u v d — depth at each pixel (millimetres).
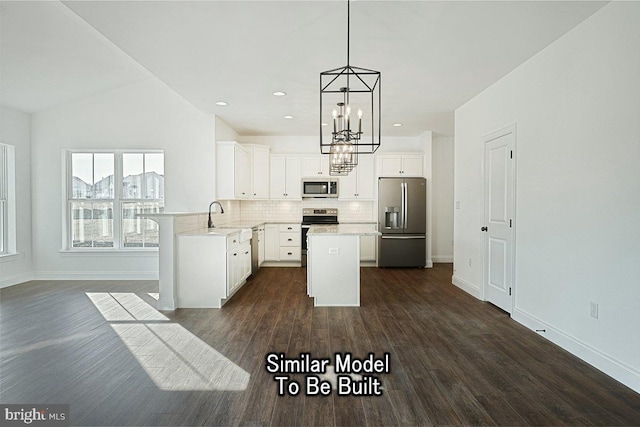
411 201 7090
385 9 2713
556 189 3211
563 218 3123
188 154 5891
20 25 3844
